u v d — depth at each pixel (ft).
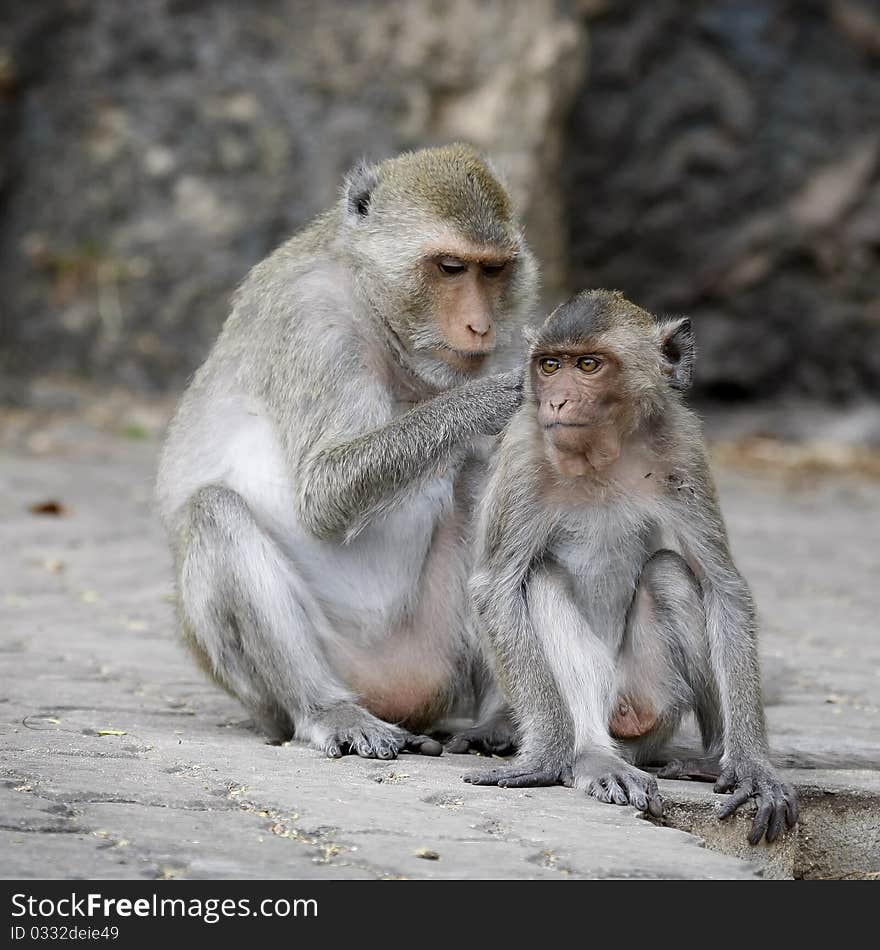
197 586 36.86
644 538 35.60
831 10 117.50
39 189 102.58
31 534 65.00
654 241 117.19
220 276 102.17
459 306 37.63
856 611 57.57
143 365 102.53
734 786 31.53
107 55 101.91
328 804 28.73
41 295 102.89
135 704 38.91
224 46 102.17
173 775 30.45
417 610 38.32
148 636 47.88
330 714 35.86
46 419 96.53
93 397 100.68
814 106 117.50
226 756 32.86
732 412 116.88
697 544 33.94
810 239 116.47
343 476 36.58
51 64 102.17
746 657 32.86
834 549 72.90
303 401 37.50
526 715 32.89
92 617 50.26
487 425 36.45
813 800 32.73
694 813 30.81
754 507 86.89
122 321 102.42
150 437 94.68
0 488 75.92
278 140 102.32
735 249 116.78
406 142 102.42
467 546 38.27
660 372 34.12
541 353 33.78
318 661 36.83
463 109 102.89
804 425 113.39
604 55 115.96
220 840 26.08
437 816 28.35
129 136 102.27
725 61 117.29
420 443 36.35
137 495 76.84
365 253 37.99
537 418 34.24
